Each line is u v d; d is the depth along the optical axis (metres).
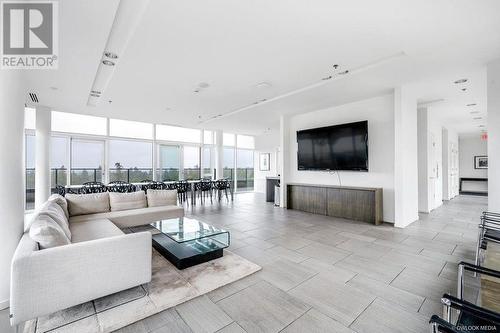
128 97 5.14
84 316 1.91
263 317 1.92
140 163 8.14
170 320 1.89
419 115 6.13
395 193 4.64
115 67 3.62
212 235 3.30
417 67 3.60
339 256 3.18
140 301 2.11
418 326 1.81
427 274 2.66
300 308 2.04
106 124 7.35
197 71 3.77
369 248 3.48
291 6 2.25
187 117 7.21
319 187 5.99
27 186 6.31
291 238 3.97
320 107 6.05
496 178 3.28
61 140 6.64
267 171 11.09
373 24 2.54
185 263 2.80
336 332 1.75
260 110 6.36
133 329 1.78
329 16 2.41
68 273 1.86
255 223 5.02
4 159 2.11
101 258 2.00
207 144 10.00
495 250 2.47
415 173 5.07
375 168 5.22
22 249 1.83
